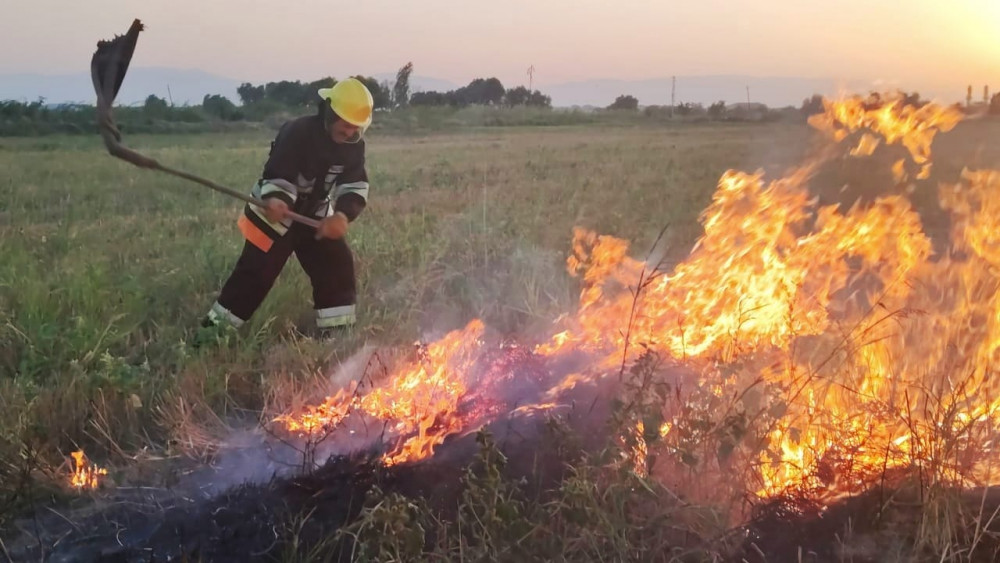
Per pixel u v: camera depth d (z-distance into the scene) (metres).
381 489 3.66
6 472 3.98
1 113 36.78
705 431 3.50
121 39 5.18
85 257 8.45
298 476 3.84
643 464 3.52
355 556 3.31
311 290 7.03
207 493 3.93
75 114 38.16
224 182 16.84
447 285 7.43
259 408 4.97
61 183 16.64
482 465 3.64
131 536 3.59
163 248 9.35
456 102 73.56
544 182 16.70
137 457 4.31
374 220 11.27
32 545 3.58
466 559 3.11
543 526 3.15
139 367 5.24
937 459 3.47
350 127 5.78
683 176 17.20
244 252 6.02
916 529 3.34
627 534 3.18
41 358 5.34
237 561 3.38
